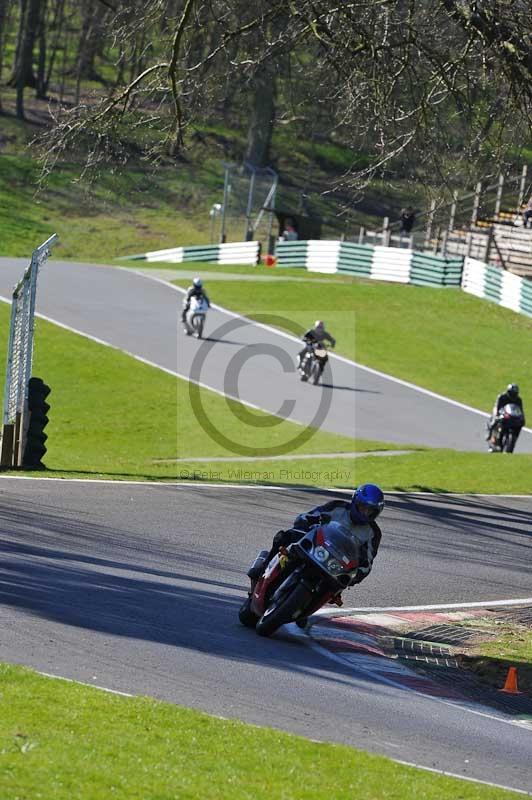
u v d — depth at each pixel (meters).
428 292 155.25
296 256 177.12
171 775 18.27
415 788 19.38
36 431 66.94
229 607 36.25
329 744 21.59
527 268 169.88
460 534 56.72
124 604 34.09
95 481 61.53
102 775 17.80
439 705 28.34
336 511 32.28
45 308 129.12
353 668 31.06
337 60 59.72
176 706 22.73
